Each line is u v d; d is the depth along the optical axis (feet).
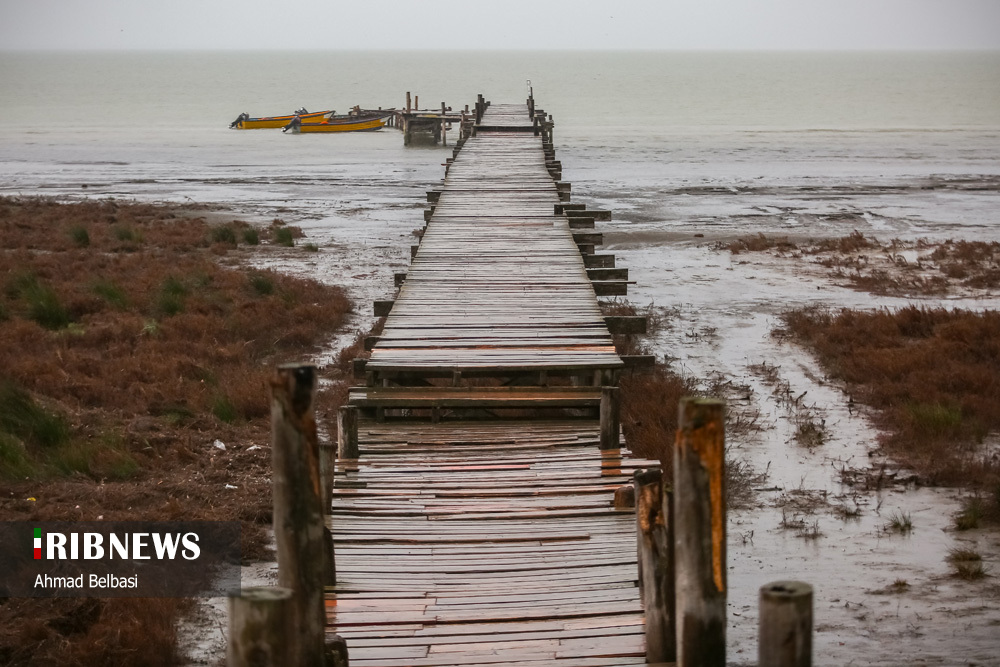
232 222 100.83
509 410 39.78
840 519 34.40
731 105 321.73
